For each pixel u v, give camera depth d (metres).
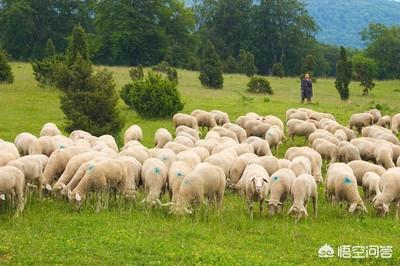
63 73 30.39
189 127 29.73
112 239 13.93
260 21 110.19
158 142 25.66
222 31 111.38
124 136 27.61
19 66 60.31
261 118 30.12
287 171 17.95
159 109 35.25
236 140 26.53
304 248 14.36
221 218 16.50
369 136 28.11
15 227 14.87
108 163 17.20
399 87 62.44
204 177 16.95
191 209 16.56
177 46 93.00
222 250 13.55
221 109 38.66
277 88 56.88
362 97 52.12
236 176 20.06
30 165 17.62
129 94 37.69
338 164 19.59
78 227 14.90
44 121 33.47
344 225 16.58
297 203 16.78
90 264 12.41
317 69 115.81
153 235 14.51
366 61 84.25
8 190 15.80
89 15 100.31
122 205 17.34
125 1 87.56
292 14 111.06
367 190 19.31
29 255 12.70
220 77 53.59
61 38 95.69
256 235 15.24
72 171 18.23
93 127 29.06
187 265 12.62
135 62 88.81
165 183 18.27
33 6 95.81
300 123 28.95
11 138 28.80
